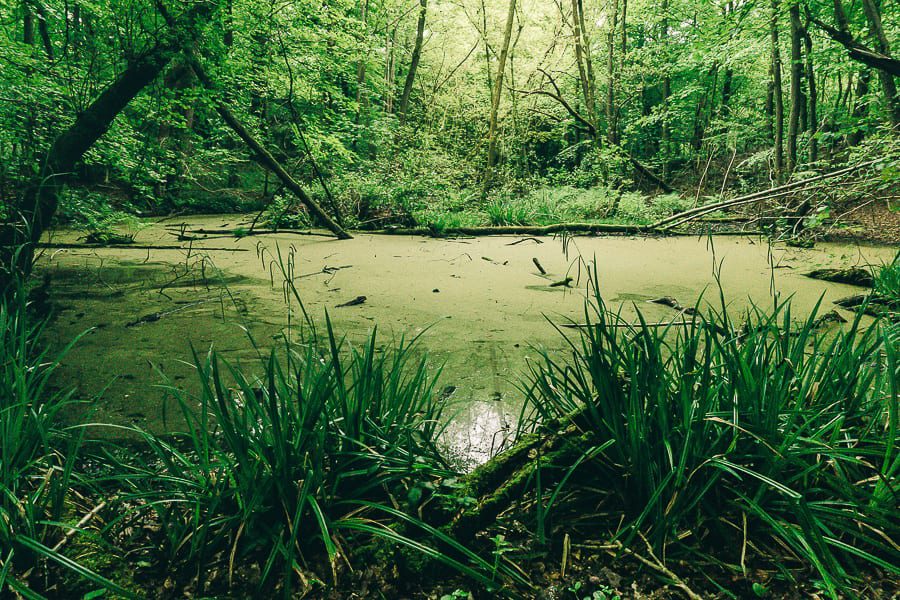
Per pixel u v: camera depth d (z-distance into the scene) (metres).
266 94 10.87
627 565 1.48
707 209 6.81
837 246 7.50
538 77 16.62
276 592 1.40
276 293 4.96
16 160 4.57
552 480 1.71
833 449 1.51
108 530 1.61
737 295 4.96
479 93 18.02
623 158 12.61
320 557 1.51
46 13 6.62
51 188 4.30
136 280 5.42
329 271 5.98
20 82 5.18
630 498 1.66
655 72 16.80
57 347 3.44
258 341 3.64
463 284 5.43
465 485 1.62
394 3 16.39
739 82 18.83
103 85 5.32
